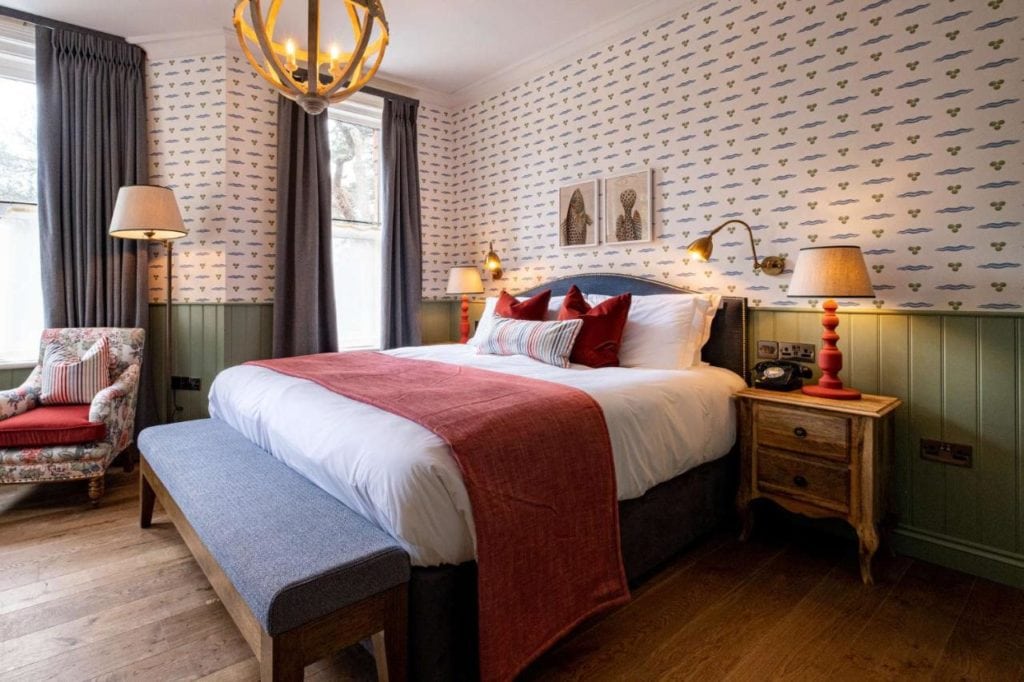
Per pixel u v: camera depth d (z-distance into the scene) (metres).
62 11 3.13
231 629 1.73
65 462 2.63
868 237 2.36
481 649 1.36
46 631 1.71
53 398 2.92
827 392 2.23
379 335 4.41
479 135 4.34
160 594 1.93
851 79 2.39
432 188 4.49
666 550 2.11
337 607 1.22
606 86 3.39
